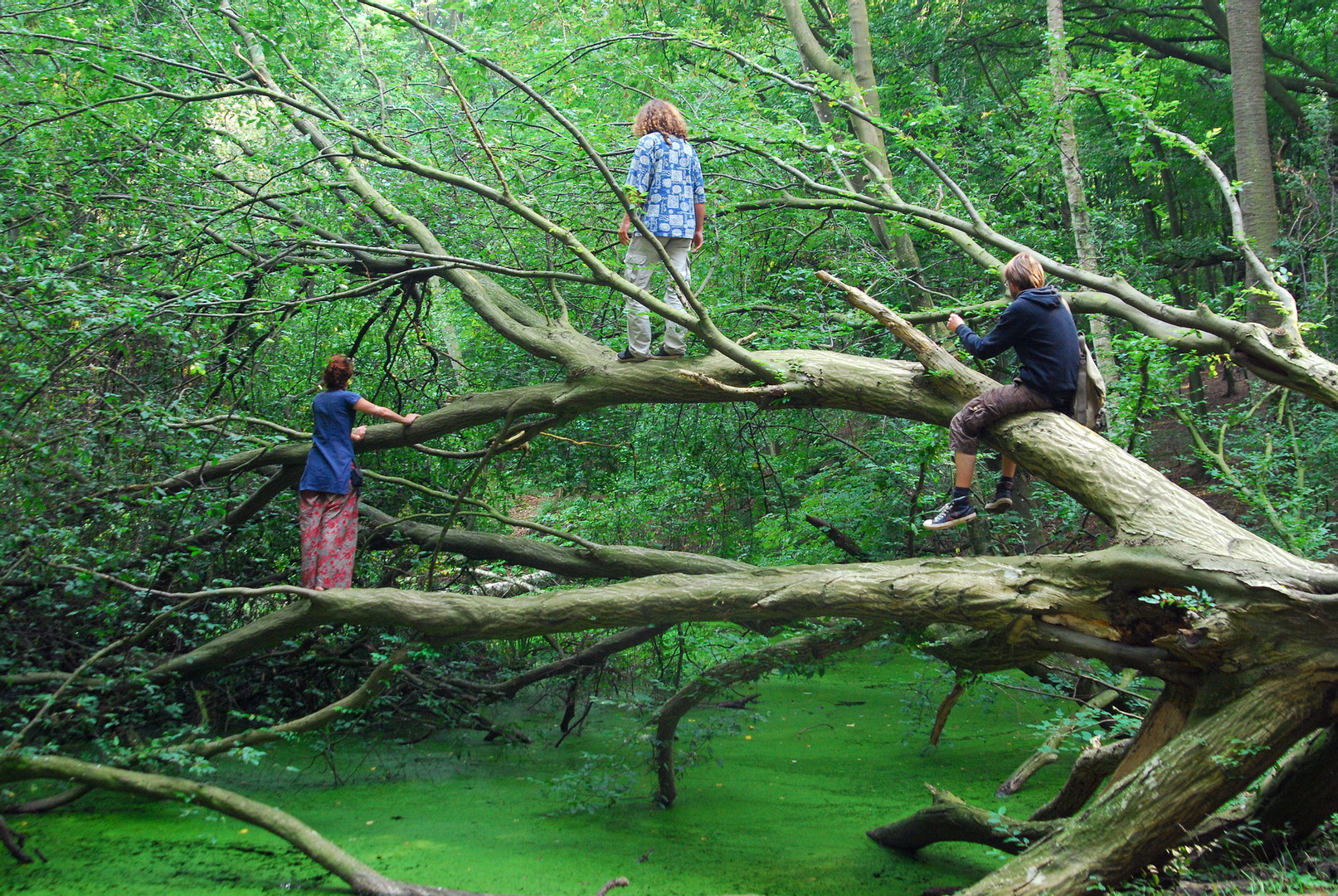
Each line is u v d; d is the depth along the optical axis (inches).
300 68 328.2
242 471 295.1
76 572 230.2
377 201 305.7
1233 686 159.8
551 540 348.5
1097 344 361.7
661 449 371.6
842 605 202.8
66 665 270.5
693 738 280.4
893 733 329.1
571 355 267.0
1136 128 310.0
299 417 349.7
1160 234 682.2
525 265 341.1
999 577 186.9
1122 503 181.8
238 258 289.6
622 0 501.0
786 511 349.7
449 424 286.7
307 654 310.0
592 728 342.0
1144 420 298.4
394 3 320.5
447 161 330.6
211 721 291.7
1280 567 159.3
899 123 421.4
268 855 215.5
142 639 265.9
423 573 345.7
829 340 275.6
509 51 316.2
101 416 252.4
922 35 580.4
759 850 232.8
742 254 366.3
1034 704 342.3
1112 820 158.2
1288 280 238.5
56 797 234.4
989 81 630.5
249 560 318.3
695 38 342.3
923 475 285.1
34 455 231.8
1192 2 619.2
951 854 233.0
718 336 225.1
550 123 327.9
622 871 216.4
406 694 320.2
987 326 357.4
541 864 218.8
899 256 374.6
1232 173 639.8
